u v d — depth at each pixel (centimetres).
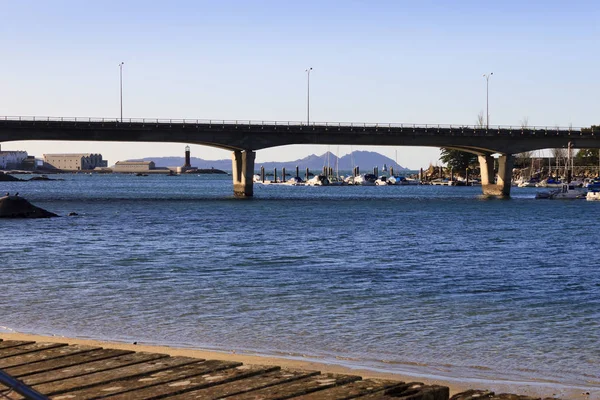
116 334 2208
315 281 3391
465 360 1912
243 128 12769
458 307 2716
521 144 13800
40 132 11775
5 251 4769
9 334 2156
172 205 11194
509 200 13738
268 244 5309
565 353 1994
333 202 12606
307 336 2191
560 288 3222
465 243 5491
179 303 2759
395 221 7994
